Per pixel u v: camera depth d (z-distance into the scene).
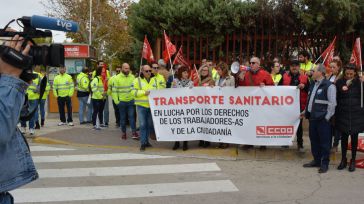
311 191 6.58
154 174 7.65
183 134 9.50
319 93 7.82
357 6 12.84
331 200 6.12
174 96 9.42
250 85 9.15
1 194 2.59
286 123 8.90
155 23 14.53
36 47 2.66
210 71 10.16
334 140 9.14
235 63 8.87
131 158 8.97
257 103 8.98
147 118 9.71
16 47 2.52
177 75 10.08
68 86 13.71
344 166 8.07
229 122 9.22
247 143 9.12
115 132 12.18
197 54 14.46
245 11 13.39
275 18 13.28
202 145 9.98
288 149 9.28
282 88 8.84
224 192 6.52
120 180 7.25
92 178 7.38
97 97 12.62
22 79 2.61
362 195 6.38
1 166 2.49
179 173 7.73
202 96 9.38
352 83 7.80
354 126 7.76
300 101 9.08
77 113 16.62
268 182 7.11
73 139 10.95
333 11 12.82
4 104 2.37
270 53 13.74
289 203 5.97
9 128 2.40
